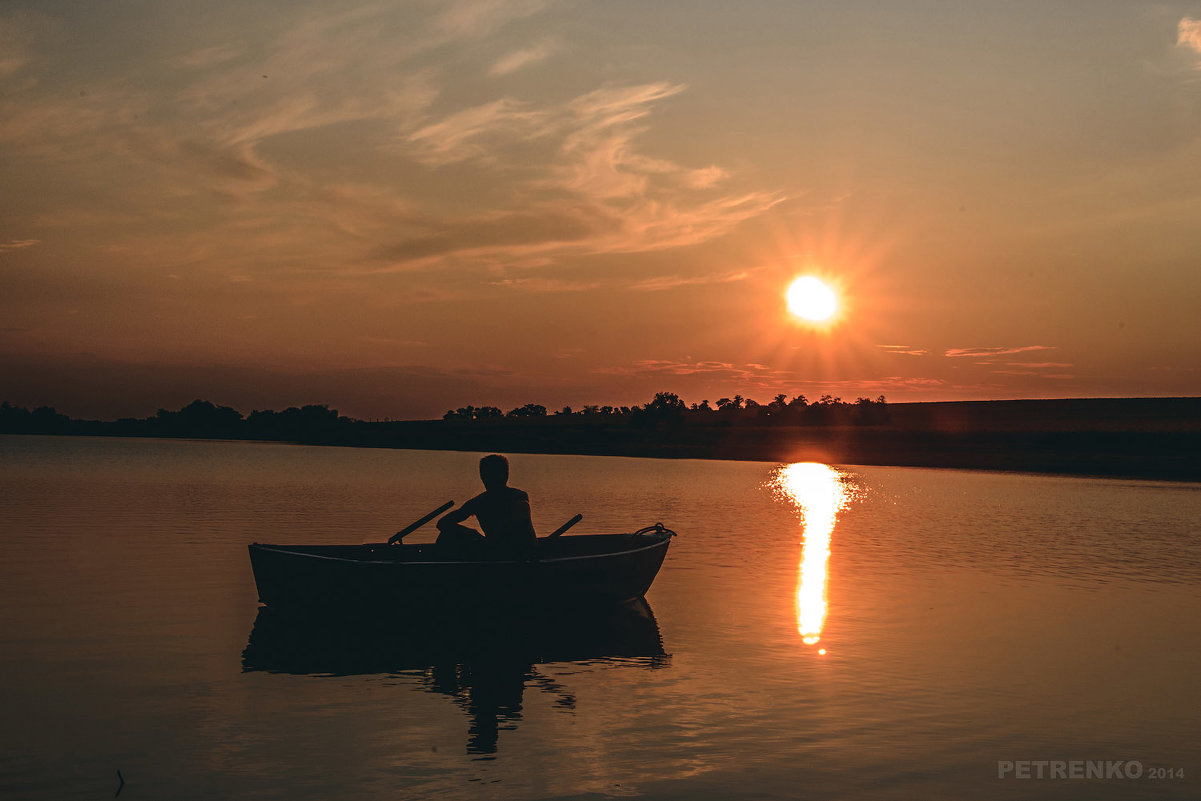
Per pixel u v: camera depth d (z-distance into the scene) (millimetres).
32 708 7352
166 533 18062
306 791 5797
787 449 84688
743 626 10664
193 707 7441
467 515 11508
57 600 11461
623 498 29406
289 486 32844
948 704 7742
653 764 6324
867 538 19359
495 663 8953
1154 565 15750
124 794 5723
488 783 5949
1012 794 5898
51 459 55625
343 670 8633
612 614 11281
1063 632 10406
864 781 6074
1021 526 22406
